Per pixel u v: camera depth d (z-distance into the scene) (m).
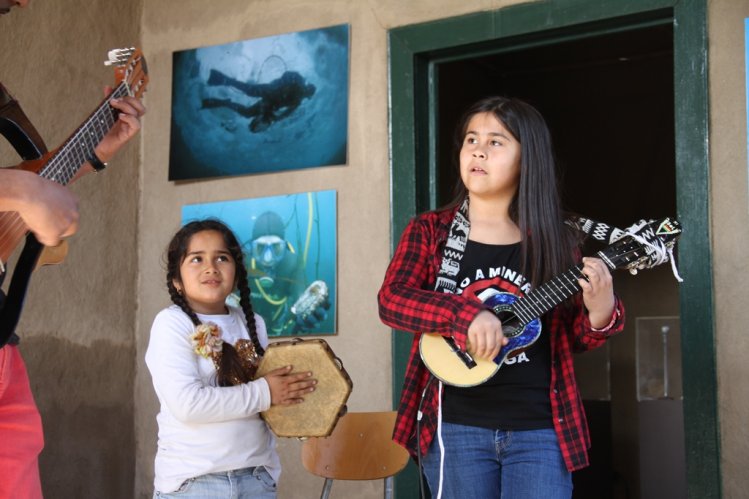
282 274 4.63
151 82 5.10
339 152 4.54
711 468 3.62
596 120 7.29
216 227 3.00
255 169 4.75
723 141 3.71
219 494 2.75
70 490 4.62
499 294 2.52
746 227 3.65
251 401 2.75
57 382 4.58
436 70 4.52
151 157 5.07
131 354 4.98
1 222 1.95
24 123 2.16
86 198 4.77
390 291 2.56
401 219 4.36
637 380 6.63
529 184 2.58
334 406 2.79
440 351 2.50
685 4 3.79
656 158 7.14
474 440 2.49
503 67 7.19
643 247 2.47
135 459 4.96
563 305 2.58
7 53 4.41
